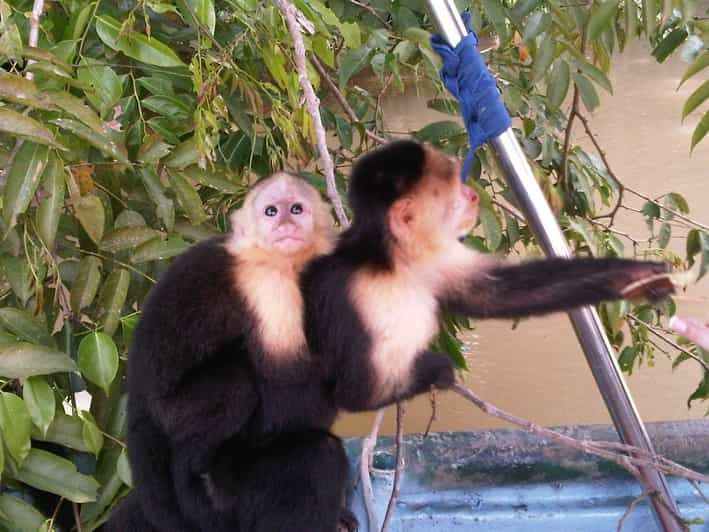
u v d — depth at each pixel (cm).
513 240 153
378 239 104
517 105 147
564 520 137
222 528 106
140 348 107
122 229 125
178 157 128
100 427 129
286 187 105
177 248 126
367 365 102
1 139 125
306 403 105
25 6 130
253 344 103
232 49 132
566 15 140
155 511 108
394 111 377
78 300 123
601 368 111
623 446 107
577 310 109
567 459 141
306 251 105
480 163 143
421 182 104
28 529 120
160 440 108
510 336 256
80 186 127
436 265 106
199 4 120
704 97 127
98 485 121
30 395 116
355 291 103
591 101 142
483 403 107
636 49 551
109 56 135
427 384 107
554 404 217
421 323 105
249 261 104
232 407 104
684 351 162
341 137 154
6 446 119
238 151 151
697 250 159
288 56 129
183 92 151
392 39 151
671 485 138
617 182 165
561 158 161
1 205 115
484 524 137
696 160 340
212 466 105
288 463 104
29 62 116
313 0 122
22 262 122
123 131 132
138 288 134
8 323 120
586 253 156
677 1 132
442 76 106
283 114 134
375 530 121
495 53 154
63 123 115
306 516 104
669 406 213
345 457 108
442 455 142
